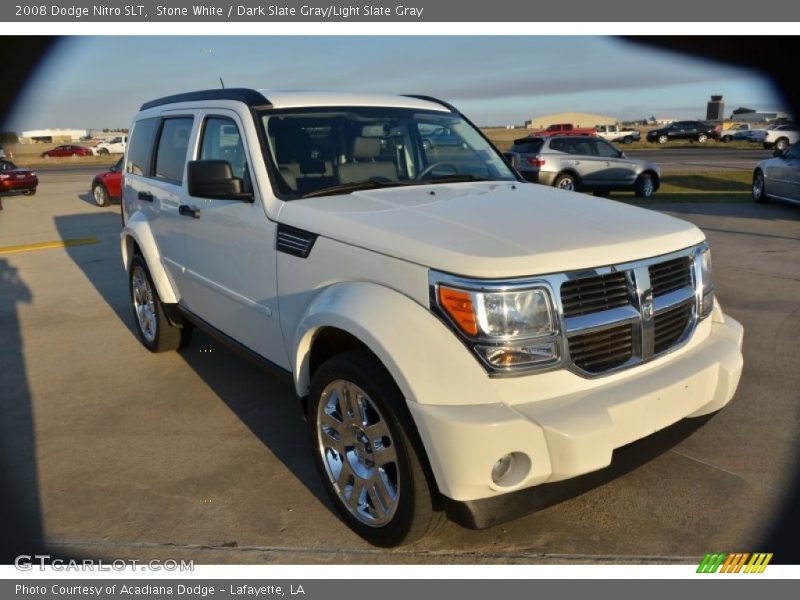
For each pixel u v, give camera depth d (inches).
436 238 103.8
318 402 117.0
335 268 115.1
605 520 117.6
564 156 622.2
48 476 137.6
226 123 153.6
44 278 333.1
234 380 187.3
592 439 93.0
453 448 91.6
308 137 145.6
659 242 110.3
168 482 134.1
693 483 128.5
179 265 178.5
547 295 96.3
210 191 135.3
